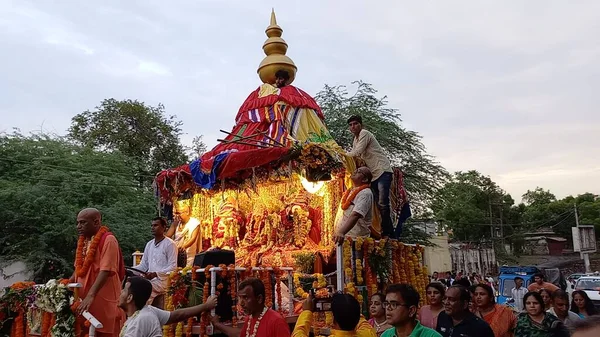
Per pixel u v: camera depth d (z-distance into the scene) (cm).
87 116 3488
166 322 554
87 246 646
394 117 2586
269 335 550
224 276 764
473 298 737
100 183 2556
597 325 148
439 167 2611
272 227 1207
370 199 929
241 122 1248
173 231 1270
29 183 2425
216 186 1155
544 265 5009
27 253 2253
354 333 493
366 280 922
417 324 449
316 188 1170
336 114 2489
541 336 625
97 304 604
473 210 5219
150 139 3509
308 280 922
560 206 6228
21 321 729
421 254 1188
